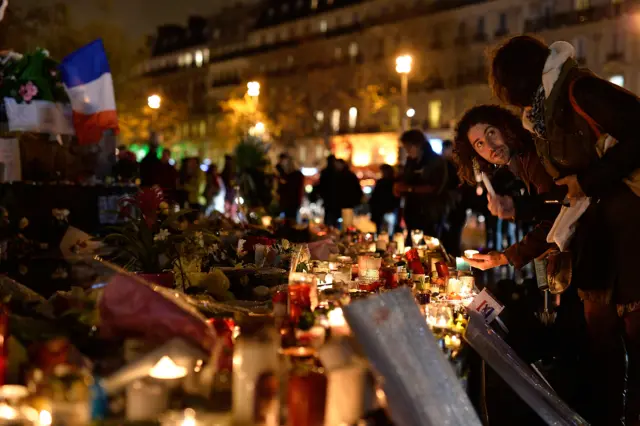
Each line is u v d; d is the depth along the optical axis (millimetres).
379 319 2369
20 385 2230
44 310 2789
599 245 3299
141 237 3969
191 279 3963
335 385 2160
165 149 14484
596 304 3455
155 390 2117
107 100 9352
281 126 60438
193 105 76625
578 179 3170
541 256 3812
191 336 2396
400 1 51406
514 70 3395
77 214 9352
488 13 45312
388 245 6773
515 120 3840
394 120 51656
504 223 13109
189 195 16719
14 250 5215
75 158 9852
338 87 56156
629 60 39125
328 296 3178
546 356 4332
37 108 8805
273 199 16375
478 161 4008
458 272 4473
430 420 2252
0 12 8539
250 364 2150
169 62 82188
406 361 2332
